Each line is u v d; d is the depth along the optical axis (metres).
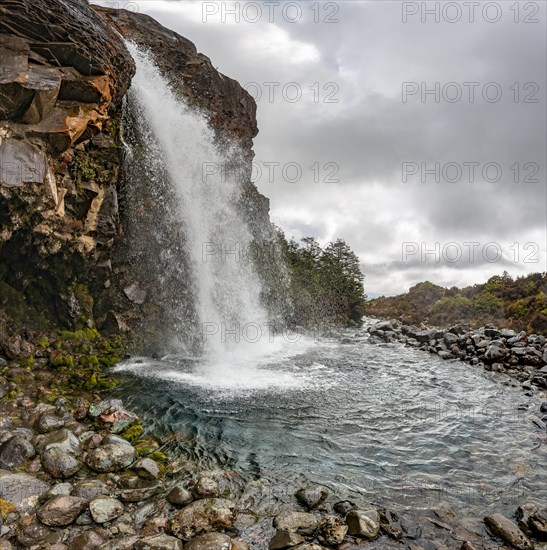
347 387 12.65
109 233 12.68
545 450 8.70
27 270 11.37
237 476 6.73
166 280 15.81
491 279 54.78
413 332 25.98
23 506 5.30
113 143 12.08
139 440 7.68
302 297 30.81
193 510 5.43
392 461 7.80
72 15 10.64
